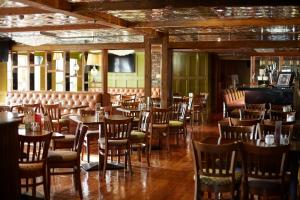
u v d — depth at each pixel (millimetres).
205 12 7375
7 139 3916
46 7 5898
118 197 5262
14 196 4051
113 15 7680
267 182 3963
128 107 9648
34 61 12547
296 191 4094
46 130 5723
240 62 20547
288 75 10273
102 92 11453
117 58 16250
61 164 5059
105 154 6348
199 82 16141
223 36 11008
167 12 7344
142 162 7328
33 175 4547
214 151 3893
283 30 9891
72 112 10969
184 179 6180
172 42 10945
